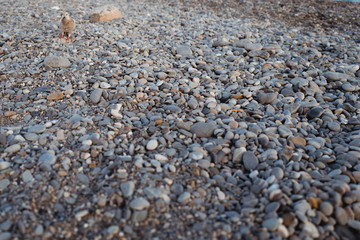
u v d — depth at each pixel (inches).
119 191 129.4
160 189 130.6
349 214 122.1
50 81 218.4
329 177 141.3
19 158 145.6
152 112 189.9
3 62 240.2
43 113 185.6
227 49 289.7
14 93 204.1
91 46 275.1
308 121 194.7
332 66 259.1
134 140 163.0
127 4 459.5
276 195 127.3
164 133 168.2
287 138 170.9
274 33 349.4
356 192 130.0
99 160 148.5
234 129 173.0
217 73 245.0
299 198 127.0
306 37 338.3
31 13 374.0
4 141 155.4
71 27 276.4
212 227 117.3
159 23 359.3
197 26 358.3
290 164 148.5
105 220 118.8
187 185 135.9
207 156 152.9
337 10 453.1
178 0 501.7
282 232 114.2
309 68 255.3
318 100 214.2
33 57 250.2
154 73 234.7
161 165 145.7
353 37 350.0
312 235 114.7
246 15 432.1
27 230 113.6
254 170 146.6
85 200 127.5
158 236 113.8
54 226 115.9
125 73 230.1
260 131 173.2
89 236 113.3
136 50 271.0
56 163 143.2
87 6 430.0
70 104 194.7
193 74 239.0
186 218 121.1
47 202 125.3
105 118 179.8
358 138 171.3
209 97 209.2
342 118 193.2
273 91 219.5
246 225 118.5
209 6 472.7
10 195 127.4
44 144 156.3
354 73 252.2
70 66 239.1
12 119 178.7
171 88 214.8
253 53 277.3
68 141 160.2
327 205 122.3
